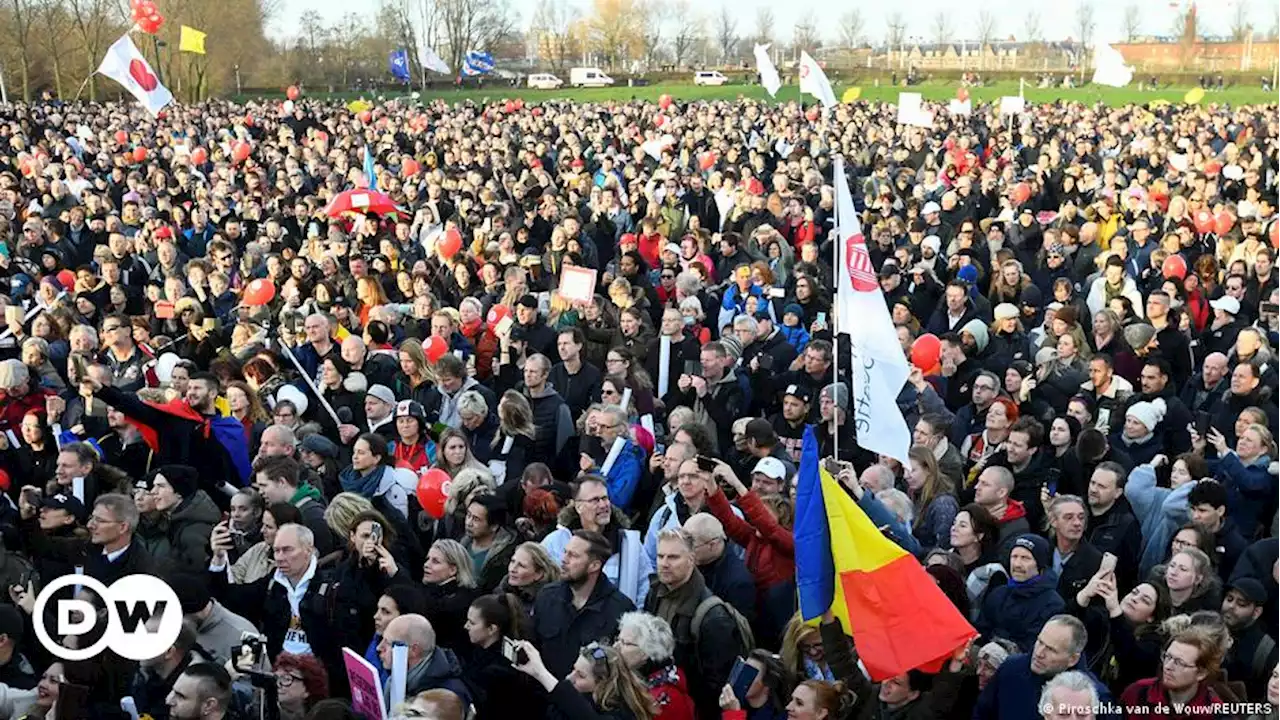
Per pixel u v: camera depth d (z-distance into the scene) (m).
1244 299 15.05
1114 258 14.30
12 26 63.19
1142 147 29.98
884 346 7.46
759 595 7.42
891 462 9.37
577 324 13.05
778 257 17.08
